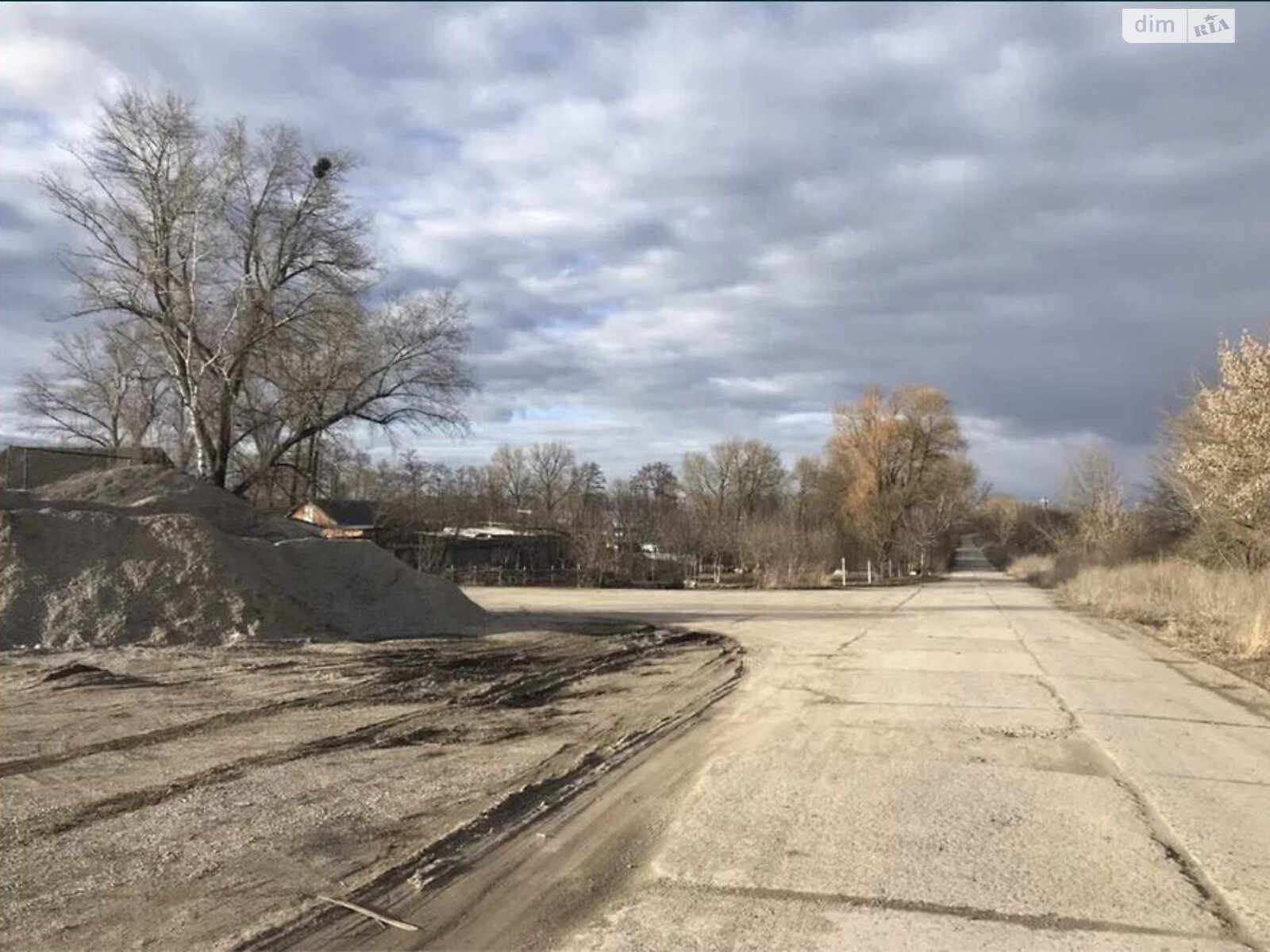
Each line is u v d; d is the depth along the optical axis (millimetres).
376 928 4555
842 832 5992
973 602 34625
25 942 4359
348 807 6527
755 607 30578
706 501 90688
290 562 19484
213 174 34250
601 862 5496
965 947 4324
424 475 83875
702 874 5258
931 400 71125
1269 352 16594
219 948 4316
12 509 18078
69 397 51219
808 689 12102
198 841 5766
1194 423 25000
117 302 33781
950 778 7375
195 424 34156
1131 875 5242
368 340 37594
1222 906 4816
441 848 5699
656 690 12242
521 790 6988
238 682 12273
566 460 116938
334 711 10398
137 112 32656
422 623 20312
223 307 34844
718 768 7699
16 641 14906
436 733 9258
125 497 22000
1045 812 6465
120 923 4574
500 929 4551
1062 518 74750
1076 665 14727
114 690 11508
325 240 36469
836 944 4359
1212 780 7359
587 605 31188
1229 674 13719
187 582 16734
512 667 14422
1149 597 28438
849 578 63219
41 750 8211
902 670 13945
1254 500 17344
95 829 5988
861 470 71312
